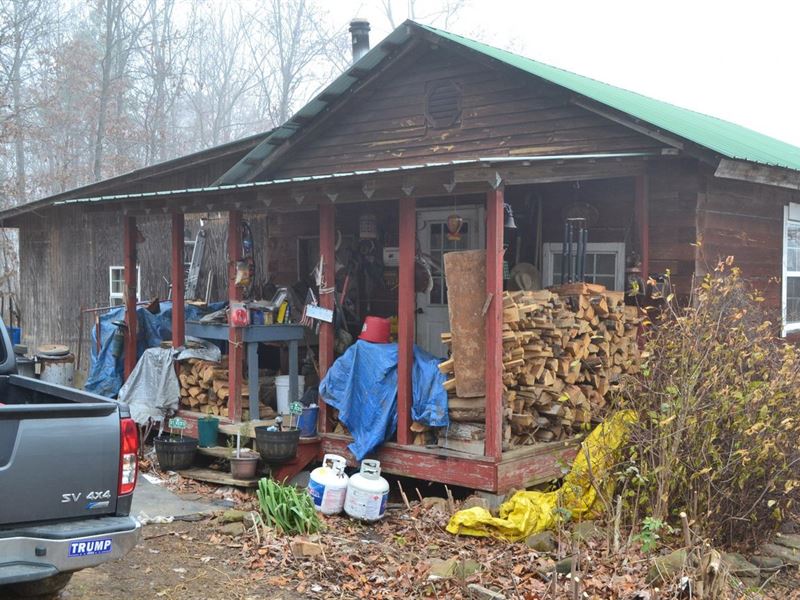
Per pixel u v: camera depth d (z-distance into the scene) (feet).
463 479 23.49
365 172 23.77
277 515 21.71
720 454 20.80
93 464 14.47
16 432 13.70
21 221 53.01
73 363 42.19
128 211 32.27
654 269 29.12
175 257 31.04
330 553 20.27
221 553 20.15
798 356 21.77
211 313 32.96
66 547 13.76
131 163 102.63
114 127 101.81
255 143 39.50
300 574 18.78
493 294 22.70
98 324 35.50
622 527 21.68
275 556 19.84
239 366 28.32
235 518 22.29
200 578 18.43
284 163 39.45
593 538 20.92
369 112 36.29
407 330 24.82
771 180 29.30
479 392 23.56
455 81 33.47
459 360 23.65
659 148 28.02
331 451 26.78
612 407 25.66
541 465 24.54
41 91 106.32
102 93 101.35
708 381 20.54
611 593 17.70
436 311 33.76
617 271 30.14
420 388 24.59
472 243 32.99
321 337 27.50
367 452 25.07
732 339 21.25
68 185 97.96
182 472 27.30
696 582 17.21
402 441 24.93
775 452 20.27
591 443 23.27
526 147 31.45
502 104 32.19
